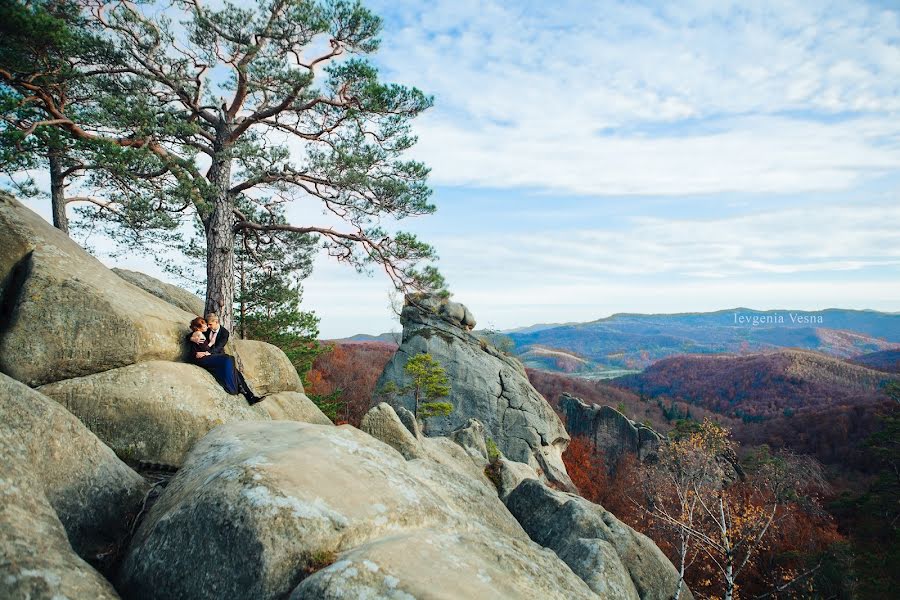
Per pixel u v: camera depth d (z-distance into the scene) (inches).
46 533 145.5
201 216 620.7
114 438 310.3
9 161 450.3
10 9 390.3
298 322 931.3
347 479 190.4
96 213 665.6
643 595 418.3
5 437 171.5
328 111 635.5
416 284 685.9
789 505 1568.7
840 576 1125.7
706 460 1130.0
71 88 522.9
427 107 619.8
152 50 556.1
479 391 1542.8
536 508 492.7
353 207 655.1
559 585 202.1
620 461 2466.8
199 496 170.4
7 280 326.0
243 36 558.6
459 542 188.1
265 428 254.1
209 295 607.5
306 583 139.1
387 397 1534.2
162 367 357.4
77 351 322.7
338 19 585.0
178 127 528.4
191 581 152.6
